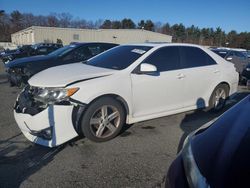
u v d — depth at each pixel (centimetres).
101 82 420
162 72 494
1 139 444
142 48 509
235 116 236
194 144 218
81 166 361
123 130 491
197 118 579
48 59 767
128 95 448
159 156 395
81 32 4938
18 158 379
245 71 1091
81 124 410
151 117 491
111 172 348
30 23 9962
